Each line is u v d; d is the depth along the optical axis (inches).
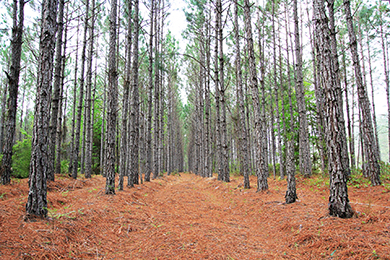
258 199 319.9
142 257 148.7
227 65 657.6
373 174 339.3
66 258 137.3
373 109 630.5
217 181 614.9
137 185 478.3
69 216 194.1
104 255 151.7
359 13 550.0
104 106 776.3
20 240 137.7
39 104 185.3
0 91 850.1
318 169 703.1
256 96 390.9
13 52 325.1
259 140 382.0
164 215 258.4
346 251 137.6
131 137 452.1
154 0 619.8
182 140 1996.8
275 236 191.8
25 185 322.3
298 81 498.9
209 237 182.9
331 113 201.3
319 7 213.3
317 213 210.8
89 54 618.8
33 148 180.2
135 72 475.2
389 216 172.6
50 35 193.3
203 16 586.6
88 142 560.1
